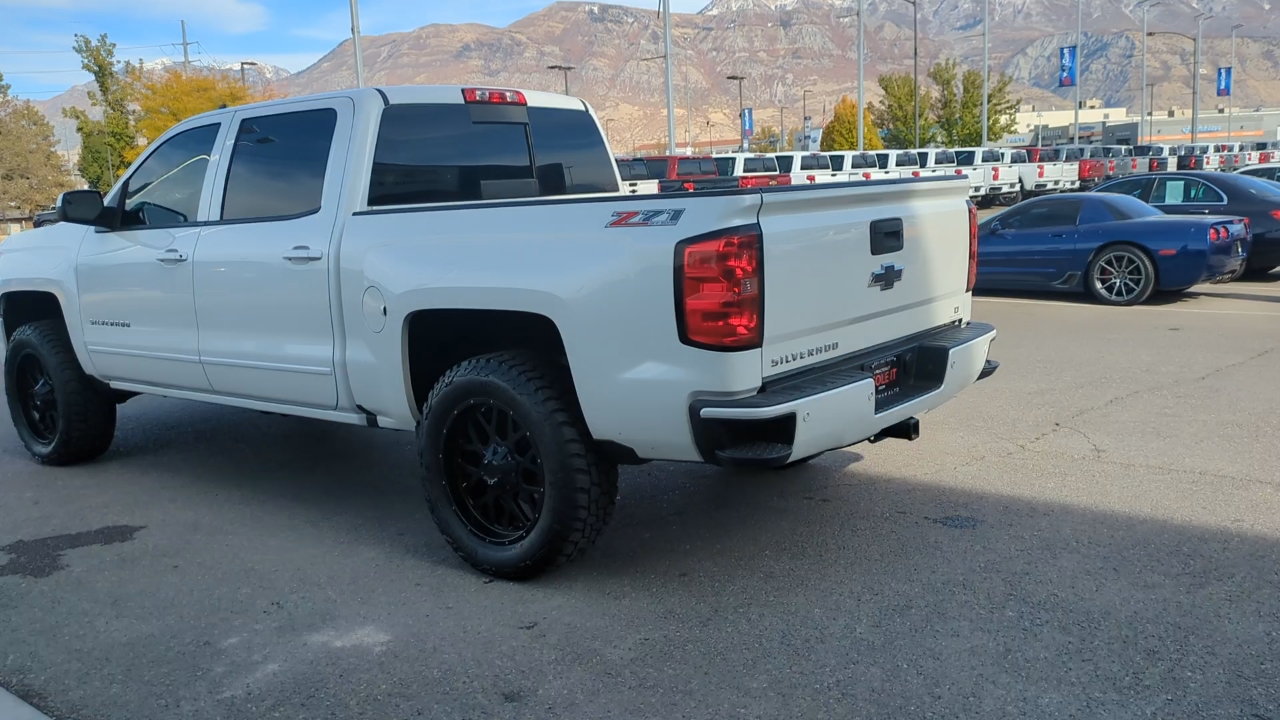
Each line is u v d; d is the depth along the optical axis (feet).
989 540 15.15
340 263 15.14
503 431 14.16
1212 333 31.76
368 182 15.72
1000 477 18.16
